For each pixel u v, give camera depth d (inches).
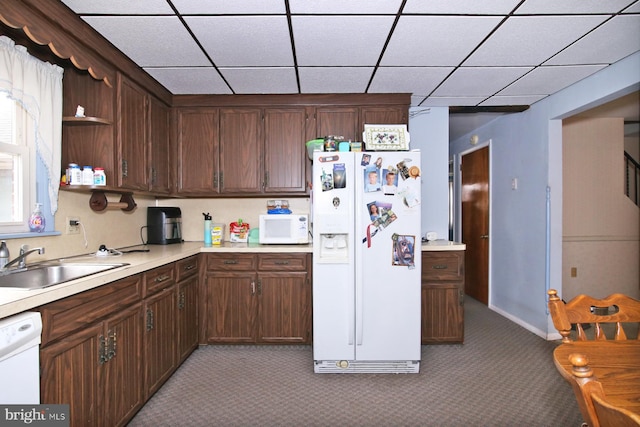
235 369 104.3
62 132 90.2
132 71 98.3
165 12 73.0
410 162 101.8
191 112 125.8
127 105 96.9
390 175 101.5
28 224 78.4
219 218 140.6
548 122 127.8
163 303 91.9
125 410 73.6
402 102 124.6
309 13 73.5
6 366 45.3
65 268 75.3
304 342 119.0
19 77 70.7
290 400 87.7
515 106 139.6
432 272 121.3
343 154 101.4
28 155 78.8
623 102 136.9
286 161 126.2
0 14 59.1
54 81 80.7
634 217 157.6
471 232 189.8
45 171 81.7
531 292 137.6
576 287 156.7
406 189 101.7
